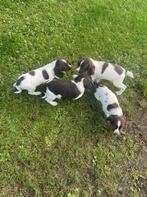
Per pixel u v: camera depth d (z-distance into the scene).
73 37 1.52
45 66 1.30
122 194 1.17
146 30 1.63
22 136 1.23
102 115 1.32
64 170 1.18
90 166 1.20
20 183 1.14
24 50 1.44
